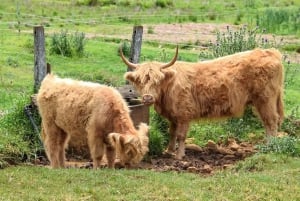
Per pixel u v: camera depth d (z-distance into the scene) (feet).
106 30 115.96
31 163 47.26
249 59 52.80
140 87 49.73
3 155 45.11
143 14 136.56
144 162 49.65
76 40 93.66
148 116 51.62
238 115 53.36
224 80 52.13
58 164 45.85
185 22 131.34
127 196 37.06
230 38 65.36
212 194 38.04
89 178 40.04
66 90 44.57
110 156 44.60
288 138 48.60
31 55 91.25
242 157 52.24
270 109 53.11
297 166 44.62
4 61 85.40
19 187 38.40
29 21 117.50
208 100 52.26
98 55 93.97
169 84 51.03
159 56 86.89
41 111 45.91
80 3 148.15
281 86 54.08
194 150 53.93
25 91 67.62
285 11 133.80
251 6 161.17
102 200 36.47
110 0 152.46
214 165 49.49
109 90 43.96
